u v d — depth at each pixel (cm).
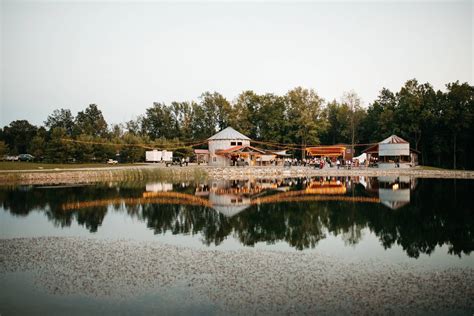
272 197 4303
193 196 4412
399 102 10700
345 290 1434
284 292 1417
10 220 2959
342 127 12581
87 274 1634
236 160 9512
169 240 2272
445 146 9894
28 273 1653
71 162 8725
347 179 6800
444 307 1291
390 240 2269
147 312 1273
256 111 12212
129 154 9719
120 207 3597
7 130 12900
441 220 2931
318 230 2562
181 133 12619
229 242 2217
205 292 1425
